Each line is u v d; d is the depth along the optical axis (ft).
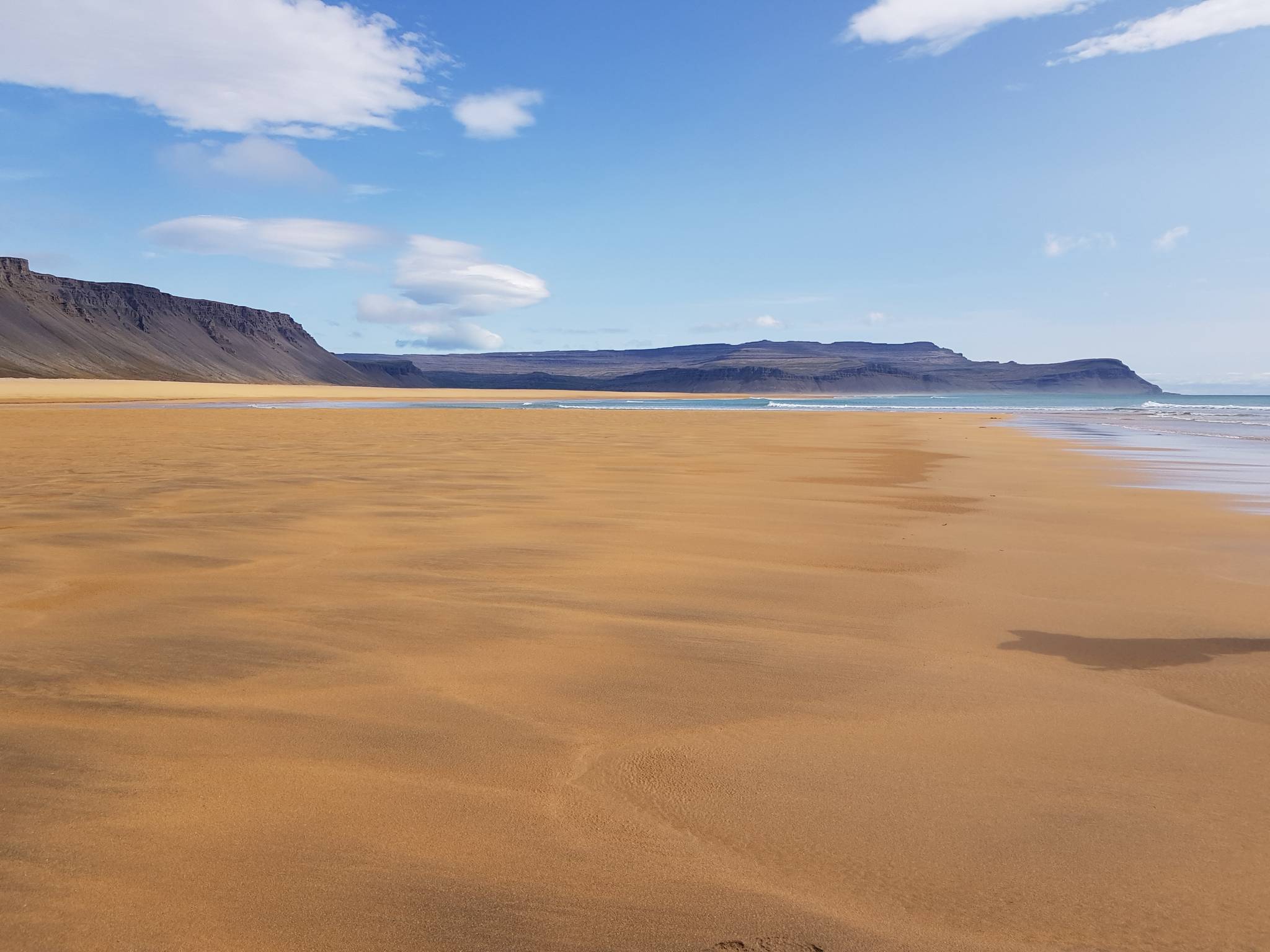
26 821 9.94
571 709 14.01
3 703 13.75
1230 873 9.31
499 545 28.09
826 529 32.27
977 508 38.60
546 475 49.70
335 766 11.65
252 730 12.85
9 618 18.90
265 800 10.59
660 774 11.62
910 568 25.49
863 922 8.34
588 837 9.88
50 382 318.65
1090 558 27.27
